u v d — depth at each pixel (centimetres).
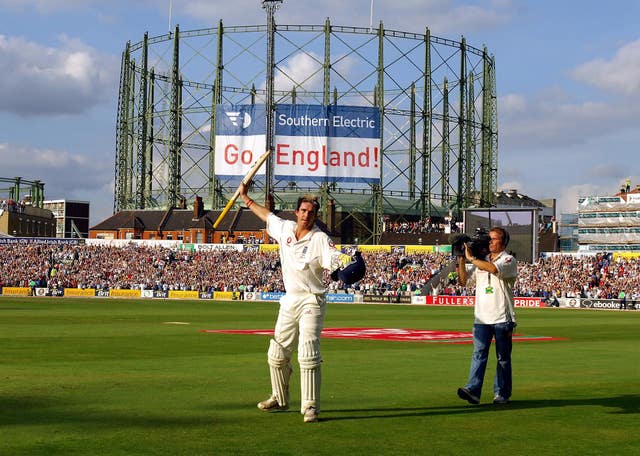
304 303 1000
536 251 7731
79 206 18862
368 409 1083
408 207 13388
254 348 2220
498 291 1142
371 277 8738
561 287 7938
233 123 9775
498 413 1056
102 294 8906
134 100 12206
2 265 9519
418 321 4281
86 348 2158
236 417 1001
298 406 1098
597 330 3572
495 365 1778
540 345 2547
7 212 14662
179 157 11856
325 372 1584
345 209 12850
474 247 1152
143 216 13400
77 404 1096
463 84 11612
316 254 995
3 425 931
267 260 9462
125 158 12212
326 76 10744
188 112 11656
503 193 17025
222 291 8794
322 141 9662
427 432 916
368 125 9694
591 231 13850
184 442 843
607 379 1491
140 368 1612
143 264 9544
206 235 12731
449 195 11588
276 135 9669
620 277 8044
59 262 9656
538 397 1220
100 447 814
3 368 1585
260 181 10956
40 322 3594
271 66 9425
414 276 8631
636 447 845
